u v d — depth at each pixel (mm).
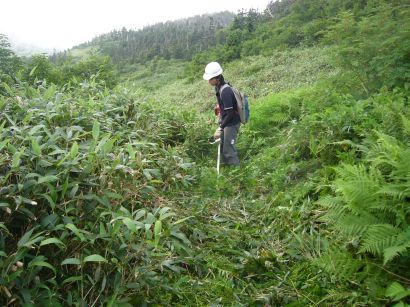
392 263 2791
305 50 22156
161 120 6320
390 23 6430
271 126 7613
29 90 5125
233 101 5895
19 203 2441
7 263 2311
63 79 13352
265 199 4754
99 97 5996
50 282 2537
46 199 2729
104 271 2709
